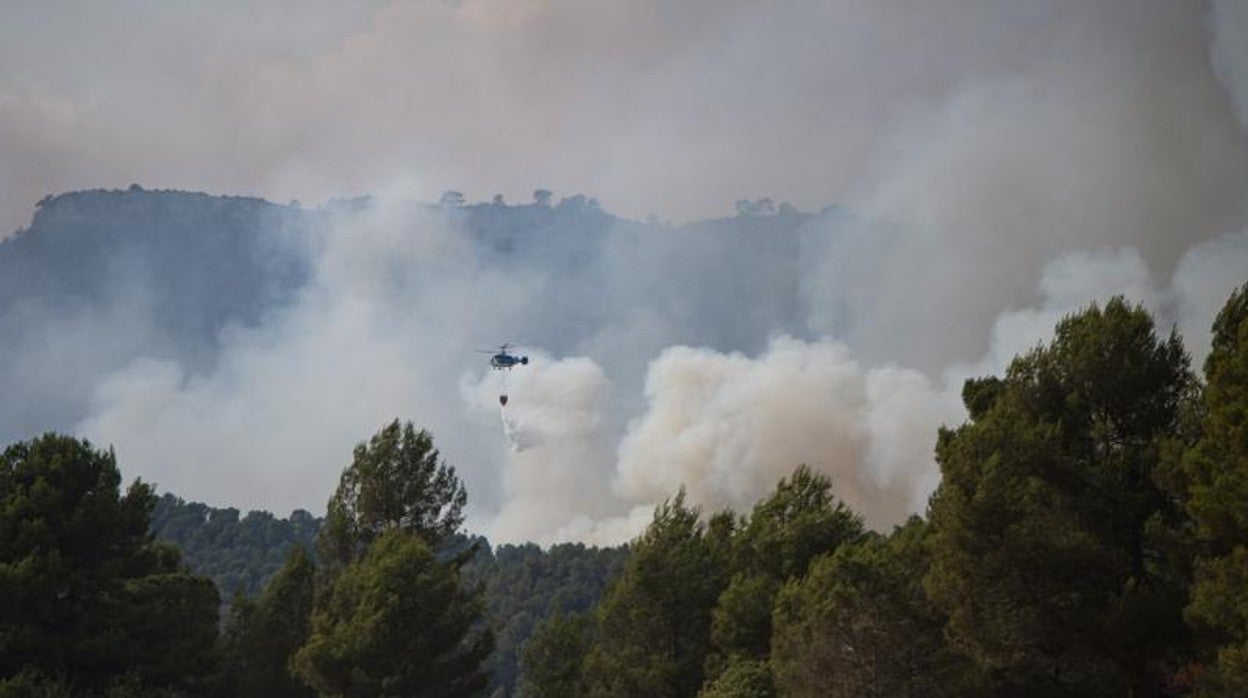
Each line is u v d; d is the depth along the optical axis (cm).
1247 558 3775
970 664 5159
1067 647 4731
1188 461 4116
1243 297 4334
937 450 5438
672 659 7456
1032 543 4609
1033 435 4784
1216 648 4231
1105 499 4738
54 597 7500
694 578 7538
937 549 4966
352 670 7388
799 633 5412
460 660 7894
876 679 5044
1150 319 4975
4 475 7912
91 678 7588
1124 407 4925
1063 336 5119
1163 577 4659
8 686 6488
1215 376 4088
